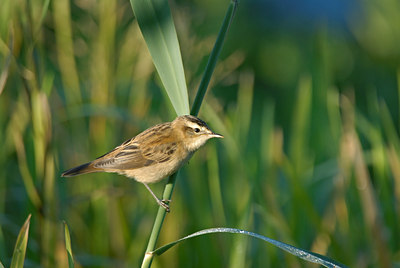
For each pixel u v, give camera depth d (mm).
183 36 11734
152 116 12250
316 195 12000
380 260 9766
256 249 10578
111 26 11539
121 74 12055
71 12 12148
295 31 17594
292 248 6266
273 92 17281
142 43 12047
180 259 10453
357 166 10258
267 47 17422
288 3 17750
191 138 9000
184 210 10773
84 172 8742
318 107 12750
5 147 10984
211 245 10266
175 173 7223
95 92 11719
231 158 10727
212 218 10531
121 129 12156
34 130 9250
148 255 6680
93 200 11125
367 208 10008
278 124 16812
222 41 6938
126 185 11812
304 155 11867
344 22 17750
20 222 11078
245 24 17516
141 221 11172
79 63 12227
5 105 10688
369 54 17453
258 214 11336
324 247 10172
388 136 11273
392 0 17312
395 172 10852
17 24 8938
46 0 8625
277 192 11125
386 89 17000
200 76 11930
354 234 10734
